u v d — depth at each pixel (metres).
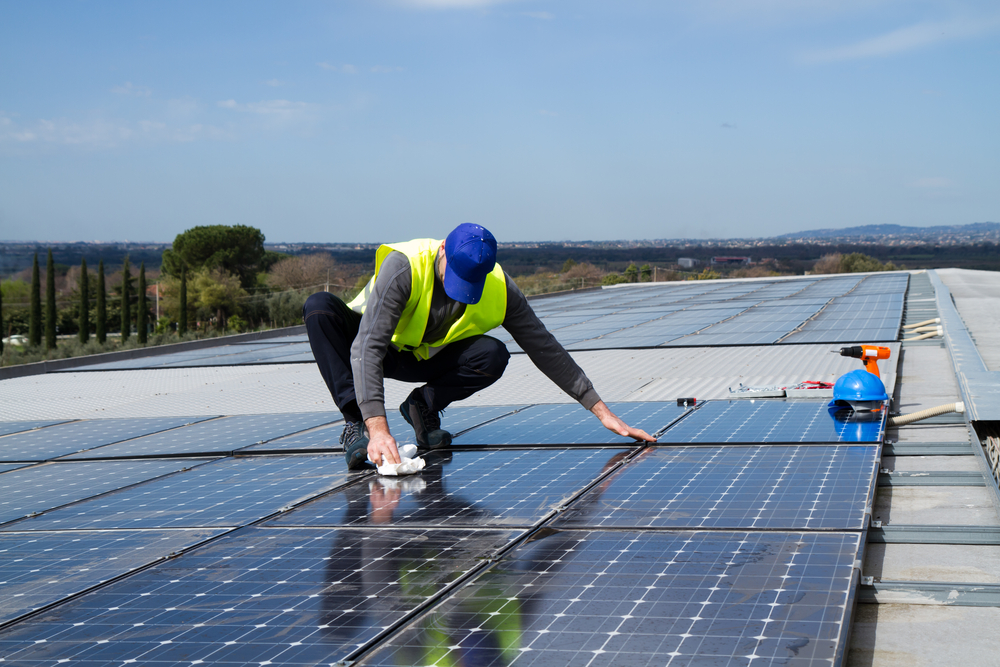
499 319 4.28
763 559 2.26
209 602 2.18
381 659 1.74
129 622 2.06
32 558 2.73
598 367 8.66
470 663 1.69
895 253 149.88
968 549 2.61
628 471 3.53
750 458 3.65
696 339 10.59
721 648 1.70
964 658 1.92
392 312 3.92
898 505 3.15
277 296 56.84
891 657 1.94
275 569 2.45
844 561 2.21
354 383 3.86
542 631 1.84
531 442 4.36
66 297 72.69
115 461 4.73
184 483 3.91
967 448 3.79
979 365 6.03
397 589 2.20
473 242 3.90
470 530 2.76
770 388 5.67
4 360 25.03
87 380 11.36
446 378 4.42
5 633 2.03
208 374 10.97
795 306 15.03
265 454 4.63
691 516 2.76
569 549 2.47
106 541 2.90
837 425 4.33
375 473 3.89
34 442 5.75
